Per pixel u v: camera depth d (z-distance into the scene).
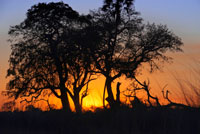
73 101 62.09
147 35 63.81
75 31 62.97
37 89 61.72
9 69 60.41
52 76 61.94
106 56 61.69
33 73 61.84
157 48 62.88
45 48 62.75
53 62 61.84
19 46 61.72
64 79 62.47
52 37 63.94
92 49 61.56
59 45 62.47
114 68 60.41
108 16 65.31
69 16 63.97
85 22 65.25
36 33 63.69
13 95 59.12
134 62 62.09
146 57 61.84
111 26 62.59
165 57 62.25
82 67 61.84
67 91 62.50
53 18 63.69
